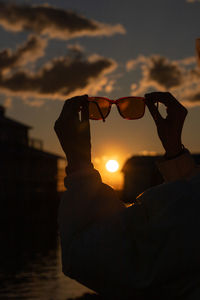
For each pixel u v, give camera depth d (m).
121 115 1.23
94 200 0.89
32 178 56.00
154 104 0.99
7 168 50.75
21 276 16.47
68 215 0.89
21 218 50.84
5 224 46.88
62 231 0.89
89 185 0.90
